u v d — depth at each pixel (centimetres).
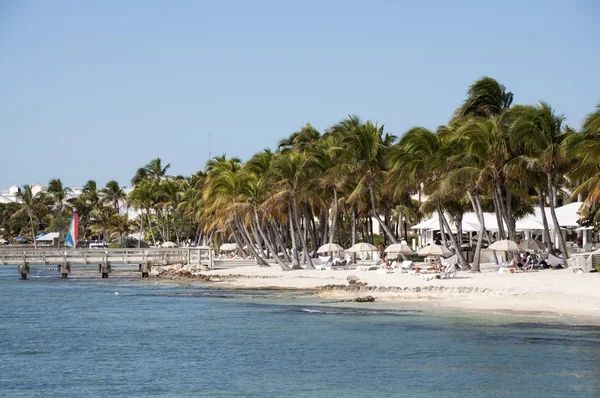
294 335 3506
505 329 3466
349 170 6800
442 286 4972
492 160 5816
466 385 2470
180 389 2498
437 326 3631
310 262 7325
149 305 5031
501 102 7169
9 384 2602
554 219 5881
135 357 3070
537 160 5650
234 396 2394
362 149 6750
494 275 5469
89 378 2686
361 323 3809
